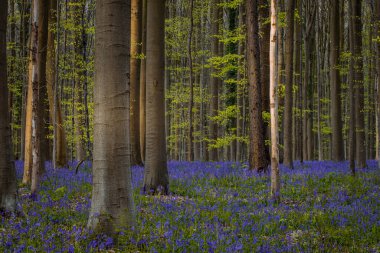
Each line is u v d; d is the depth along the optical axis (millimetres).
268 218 8711
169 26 29000
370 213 9648
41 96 15273
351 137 16188
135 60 19484
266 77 18453
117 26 6465
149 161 12281
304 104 30953
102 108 6543
